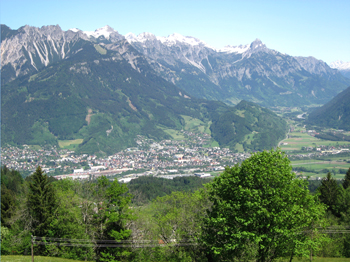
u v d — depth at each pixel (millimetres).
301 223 42781
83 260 58875
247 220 42719
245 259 47312
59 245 60469
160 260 57906
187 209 62438
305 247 43188
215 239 47031
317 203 48406
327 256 60750
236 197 44656
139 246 56938
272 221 42500
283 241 42375
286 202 42406
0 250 62031
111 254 57094
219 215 45719
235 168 48781
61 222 61844
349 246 60719
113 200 57750
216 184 49875
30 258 56281
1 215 70875
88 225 59906
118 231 57125
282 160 46375
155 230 58906
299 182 45312
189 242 56625
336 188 81875
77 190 79000
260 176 43375
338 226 63188
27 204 64875
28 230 63594
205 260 56688
